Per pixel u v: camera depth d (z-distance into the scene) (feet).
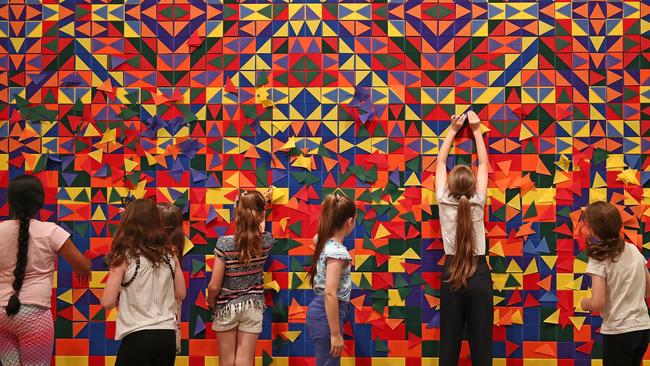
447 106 10.36
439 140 10.36
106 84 10.48
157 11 10.51
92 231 10.41
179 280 8.55
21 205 8.18
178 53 10.48
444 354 9.38
